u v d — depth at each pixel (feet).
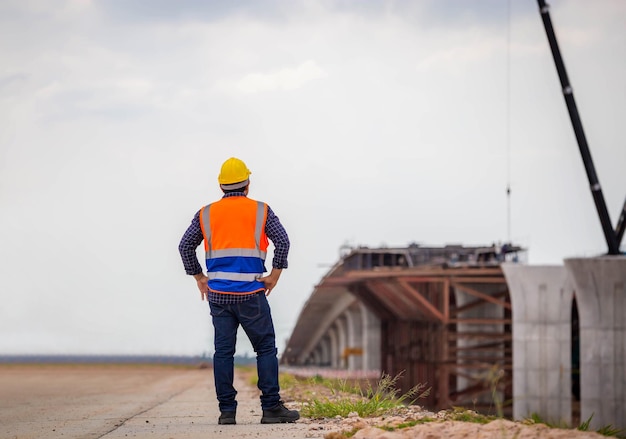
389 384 49.01
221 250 42.01
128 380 195.72
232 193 42.39
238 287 41.98
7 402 86.28
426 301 343.05
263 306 42.50
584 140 258.98
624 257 252.01
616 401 251.80
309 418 46.29
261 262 42.32
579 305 256.11
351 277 348.59
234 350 43.52
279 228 42.01
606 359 252.42
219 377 43.47
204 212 42.19
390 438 31.50
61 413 65.00
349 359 532.73
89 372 299.58
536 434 29.68
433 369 373.81
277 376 43.62
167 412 62.64
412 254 358.23
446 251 356.79
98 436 40.75
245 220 41.91
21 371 309.01
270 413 43.70
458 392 348.18
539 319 299.99
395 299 408.87
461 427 31.91
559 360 297.53
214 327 42.91
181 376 246.88
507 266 302.86
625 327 251.80
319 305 561.84
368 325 510.17
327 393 70.33
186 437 37.17
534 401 296.51
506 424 31.53
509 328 359.87
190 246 42.45
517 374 298.97
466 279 331.98
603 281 252.21
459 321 341.00
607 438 29.35
